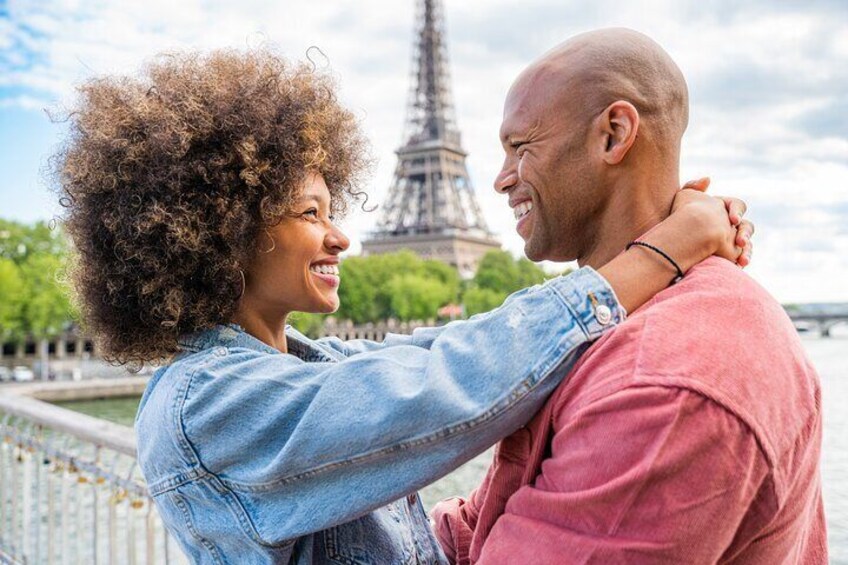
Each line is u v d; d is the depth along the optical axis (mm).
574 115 1499
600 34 1538
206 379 1580
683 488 1142
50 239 63031
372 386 1399
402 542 1731
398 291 69812
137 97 1720
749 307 1299
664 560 1148
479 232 83875
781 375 1250
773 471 1190
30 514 5000
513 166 1625
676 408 1149
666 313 1279
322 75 1959
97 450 3967
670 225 1442
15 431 5109
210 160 1644
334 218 2109
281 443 1478
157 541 7418
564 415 1325
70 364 59469
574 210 1539
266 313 1815
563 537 1220
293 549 1616
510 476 1479
